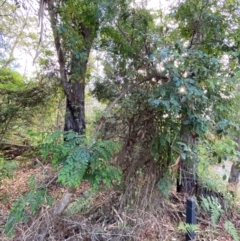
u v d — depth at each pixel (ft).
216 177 9.15
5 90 13.26
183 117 6.45
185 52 5.97
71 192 6.32
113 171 5.76
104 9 7.12
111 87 9.16
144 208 6.84
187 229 6.40
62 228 6.03
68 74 11.42
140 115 7.04
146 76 6.94
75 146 5.64
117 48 7.65
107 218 6.71
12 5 10.62
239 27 6.64
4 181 11.07
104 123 6.98
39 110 14.24
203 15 6.80
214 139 6.80
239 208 8.61
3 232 6.07
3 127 13.78
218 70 6.03
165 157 7.06
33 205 5.55
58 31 8.27
